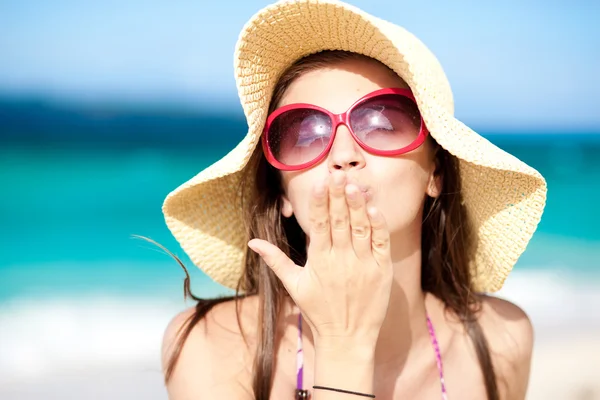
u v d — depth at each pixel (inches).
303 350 84.4
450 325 93.4
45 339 215.2
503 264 86.0
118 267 313.1
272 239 87.3
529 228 80.3
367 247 65.3
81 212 467.8
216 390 83.0
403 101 74.0
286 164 76.4
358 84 75.0
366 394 67.8
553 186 624.7
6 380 183.0
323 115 73.8
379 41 71.4
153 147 791.7
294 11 71.5
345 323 67.7
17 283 285.6
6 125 865.5
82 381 182.7
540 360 198.1
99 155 719.7
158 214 467.8
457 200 89.8
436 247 93.4
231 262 93.0
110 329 225.9
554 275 310.0
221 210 90.5
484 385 90.7
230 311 91.2
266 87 77.7
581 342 216.1
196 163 709.3
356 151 73.1
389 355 86.2
